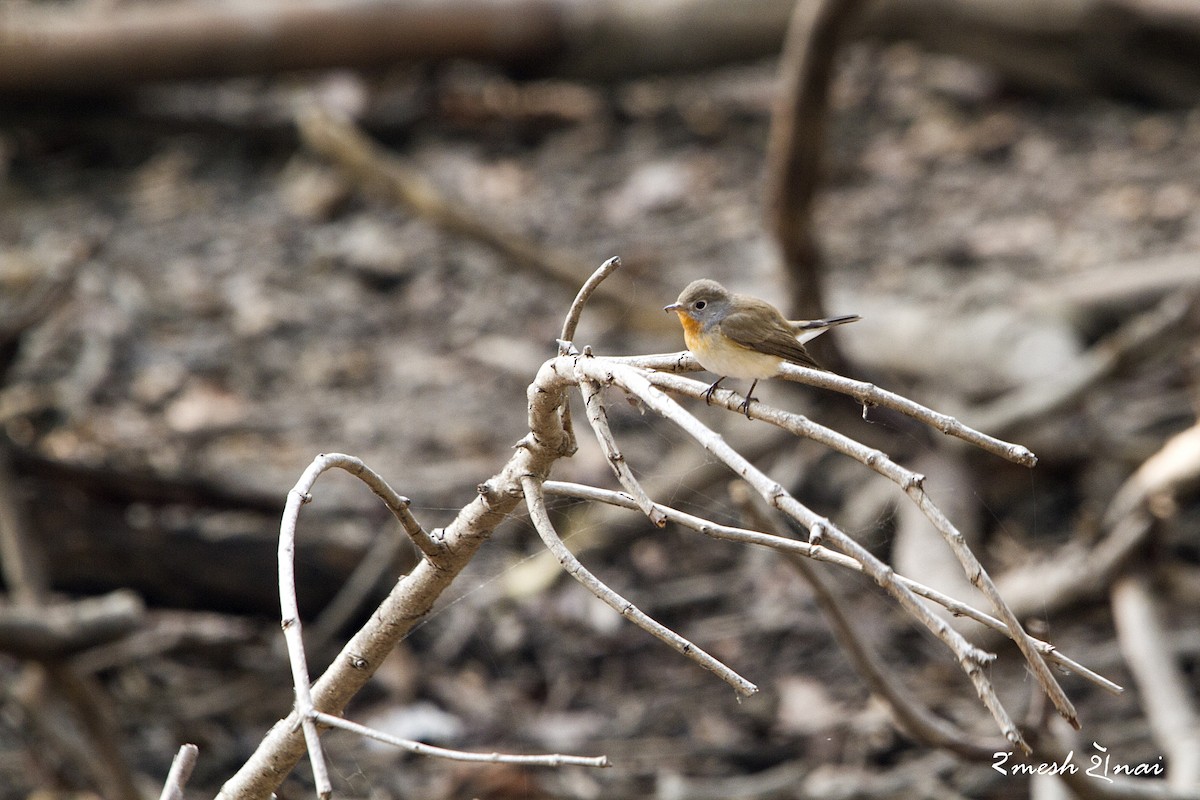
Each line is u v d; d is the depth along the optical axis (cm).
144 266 1599
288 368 1405
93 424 1224
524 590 1092
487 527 387
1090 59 1953
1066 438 1223
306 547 1009
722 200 1772
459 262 1638
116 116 1906
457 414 1327
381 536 1045
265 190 1838
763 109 2075
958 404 1239
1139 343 1122
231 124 1931
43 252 1595
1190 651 951
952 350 1305
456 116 2025
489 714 965
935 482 1130
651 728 947
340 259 1642
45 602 894
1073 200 1722
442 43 1917
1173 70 1942
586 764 309
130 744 902
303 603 1023
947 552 1034
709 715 958
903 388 1284
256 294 1545
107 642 763
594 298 1393
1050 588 950
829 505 1184
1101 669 978
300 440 1257
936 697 953
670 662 1026
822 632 1041
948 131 1962
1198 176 1755
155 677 978
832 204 1775
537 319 1516
